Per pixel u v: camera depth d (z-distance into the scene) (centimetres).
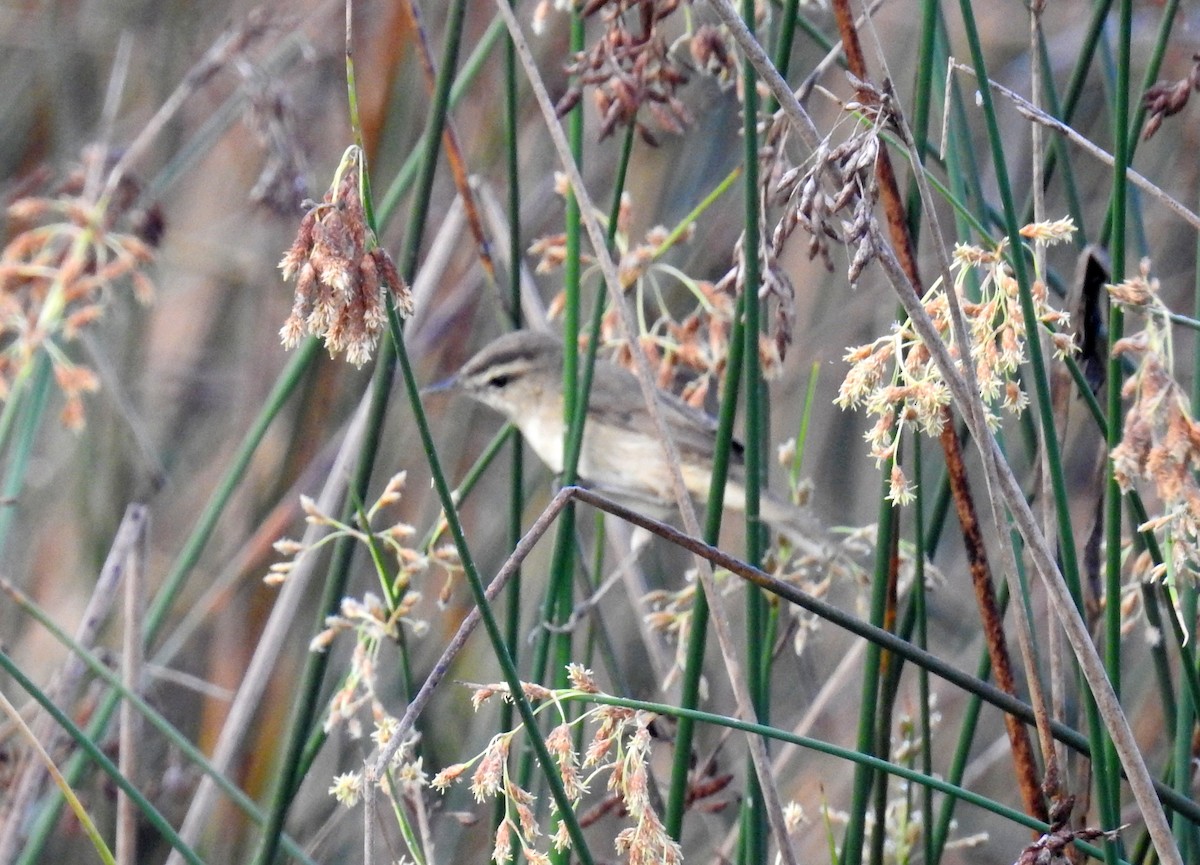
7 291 753
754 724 444
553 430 873
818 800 996
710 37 618
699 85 1005
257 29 875
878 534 544
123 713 718
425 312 1043
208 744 948
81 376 736
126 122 1184
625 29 605
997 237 632
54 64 1173
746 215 518
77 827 853
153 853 883
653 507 858
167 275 1195
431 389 891
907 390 434
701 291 758
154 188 927
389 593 598
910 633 573
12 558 1098
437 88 582
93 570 1060
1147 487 637
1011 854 1017
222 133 966
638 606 810
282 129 846
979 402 419
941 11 604
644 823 424
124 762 718
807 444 1123
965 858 1018
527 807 426
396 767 554
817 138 429
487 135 1048
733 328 537
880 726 564
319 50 1099
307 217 397
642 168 1054
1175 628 478
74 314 745
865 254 400
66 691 723
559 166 1009
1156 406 402
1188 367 1056
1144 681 927
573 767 430
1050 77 616
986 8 1167
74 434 1104
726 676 1036
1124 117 463
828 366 1112
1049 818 457
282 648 970
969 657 1000
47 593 1092
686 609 706
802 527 685
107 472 1084
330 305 390
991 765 1037
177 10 1172
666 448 516
